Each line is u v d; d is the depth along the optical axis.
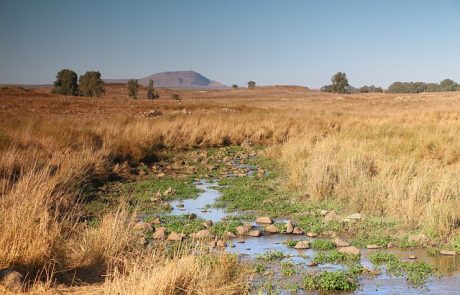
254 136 27.44
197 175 17.73
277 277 7.79
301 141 21.17
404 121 33.62
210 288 6.54
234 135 27.20
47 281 6.54
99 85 101.88
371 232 10.32
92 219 10.99
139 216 11.95
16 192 8.67
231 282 6.87
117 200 13.35
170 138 24.56
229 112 43.62
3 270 6.43
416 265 8.27
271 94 145.88
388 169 13.73
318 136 24.27
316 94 137.88
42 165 14.45
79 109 50.31
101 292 6.43
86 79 101.31
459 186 12.20
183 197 14.25
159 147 23.80
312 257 8.86
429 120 33.22
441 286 7.43
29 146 16.73
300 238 10.16
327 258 8.71
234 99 105.25
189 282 6.48
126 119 30.78
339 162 15.16
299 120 33.34
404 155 16.55
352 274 7.93
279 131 28.38
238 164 20.38
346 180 13.30
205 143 25.72
